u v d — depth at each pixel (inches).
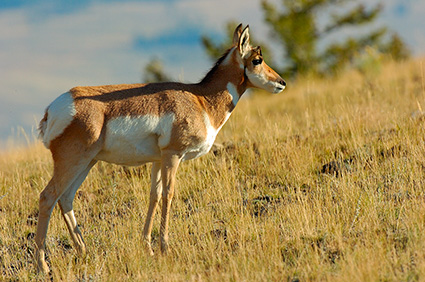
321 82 3191.4
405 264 776.9
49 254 968.3
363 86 2265.0
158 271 875.4
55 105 904.3
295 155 1323.8
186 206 1171.3
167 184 949.8
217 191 1198.3
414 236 848.9
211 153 1407.5
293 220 990.4
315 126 1589.6
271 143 1409.9
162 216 954.1
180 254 925.8
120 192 1269.7
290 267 832.3
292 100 2490.2
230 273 813.9
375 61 2748.5
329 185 1135.0
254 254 866.1
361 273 733.3
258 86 1061.8
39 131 927.0
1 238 1044.5
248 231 977.5
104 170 1407.5
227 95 1027.3
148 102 938.7
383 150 1294.3
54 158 906.7
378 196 1029.8
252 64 1040.2
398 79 2354.8
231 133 1669.5
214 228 1035.9
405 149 1246.9
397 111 1596.9
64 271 896.3
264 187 1229.7
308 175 1246.9
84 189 1305.4
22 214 1201.4
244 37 1029.2
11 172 1459.2
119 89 944.9
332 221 957.8
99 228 1093.8
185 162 1380.4
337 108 1774.1
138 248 936.9
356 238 892.6
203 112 984.9
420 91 1930.4
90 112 900.0
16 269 923.4
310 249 861.2
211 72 1043.9
